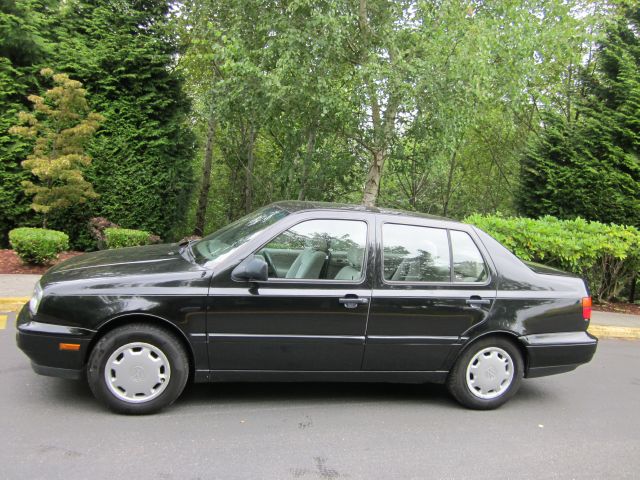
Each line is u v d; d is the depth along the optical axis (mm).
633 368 6211
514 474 3451
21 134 9883
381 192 17906
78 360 3807
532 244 8859
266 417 4086
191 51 14367
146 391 3914
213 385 4715
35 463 3170
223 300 3965
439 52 9422
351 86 9812
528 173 12008
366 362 4301
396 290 4297
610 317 8617
